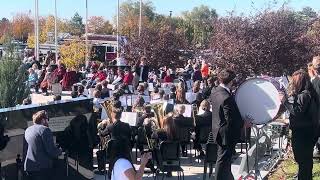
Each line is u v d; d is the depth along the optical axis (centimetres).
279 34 2278
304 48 2384
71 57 4269
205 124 1313
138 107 1410
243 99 800
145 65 2580
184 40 3244
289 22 2358
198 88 1812
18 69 1628
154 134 1159
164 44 3139
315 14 2956
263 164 1118
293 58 2303
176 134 1159
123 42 3375
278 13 2383
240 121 813
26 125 971
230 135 814
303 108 771
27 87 1656
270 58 2264
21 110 961
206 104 1324
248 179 913
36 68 2919
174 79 2792
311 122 777
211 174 1132
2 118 922
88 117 1091
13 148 949
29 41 6619
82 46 4403
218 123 816
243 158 1024
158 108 1253
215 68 2428
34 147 906
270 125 1234
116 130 1039
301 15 2869
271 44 2264
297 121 777
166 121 1157
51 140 916
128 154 628
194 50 3309
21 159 958
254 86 795
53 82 2728
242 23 2322
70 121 1045
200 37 5241
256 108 794
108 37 5456
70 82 2819
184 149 1382
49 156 916
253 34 2294
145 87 1981
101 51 5222
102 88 1705
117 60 3238
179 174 1157
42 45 6178
